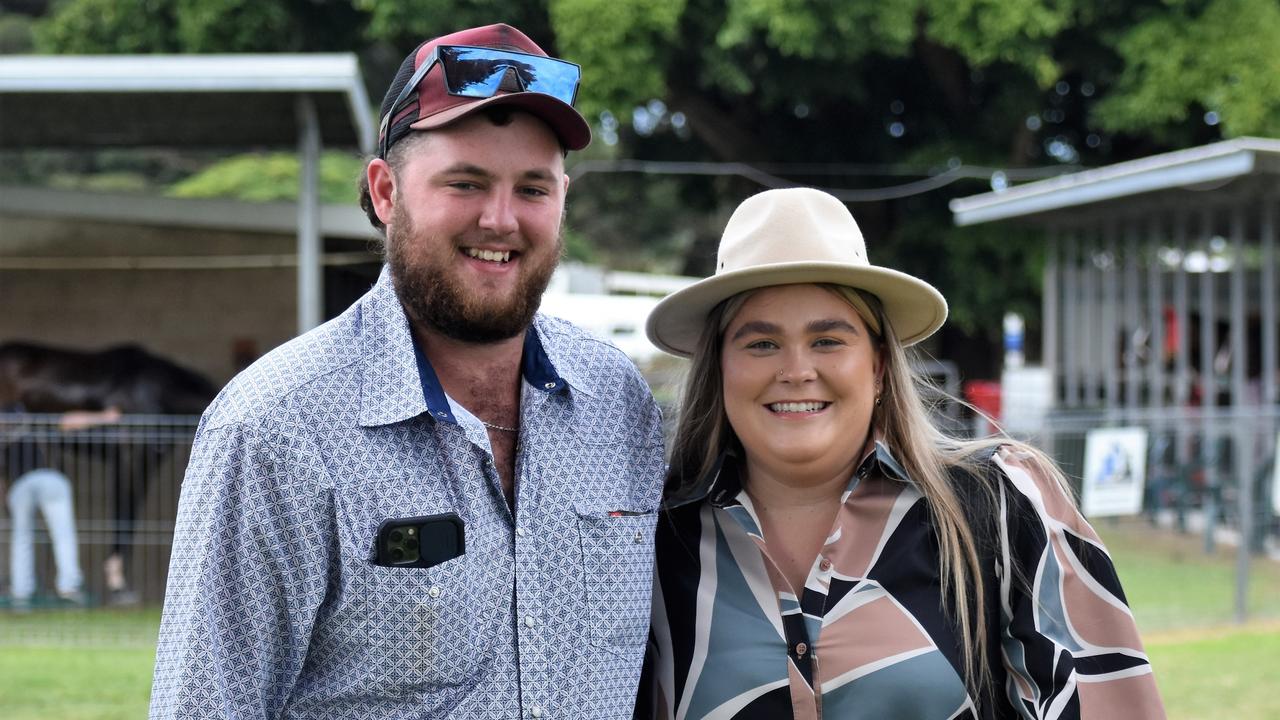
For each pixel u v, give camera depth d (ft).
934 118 58.85
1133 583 27.22
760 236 8.18
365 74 76.54
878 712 7.62
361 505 6.86
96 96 29.84
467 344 7.41
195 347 36.78
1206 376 39.55
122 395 30.89
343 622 6.80
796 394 8.05
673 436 9.36
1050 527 7.86
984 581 7.86
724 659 7.97
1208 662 22.93
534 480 7.47
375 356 7.17
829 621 7.84
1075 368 45.29
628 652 7.66
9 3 90.79
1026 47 48.42
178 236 36.83
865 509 8.12
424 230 7.11
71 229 36.58
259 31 52.29
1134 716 7.68
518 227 7.16
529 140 7.17
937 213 56.34
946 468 8.23
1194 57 48.32
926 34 50.29
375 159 7.61
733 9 47.85
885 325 8.36
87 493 28.73
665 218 97.66
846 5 46.75
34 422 27.73
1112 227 43.47
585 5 47.55
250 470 6.68
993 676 7.91
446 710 6.91
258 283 37.01
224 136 34.81
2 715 19.03
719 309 8.63
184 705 6.51
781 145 60.70
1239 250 38.47
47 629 26.25
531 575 7.30
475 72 7.04
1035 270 52.34
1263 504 28.22
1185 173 34.32
